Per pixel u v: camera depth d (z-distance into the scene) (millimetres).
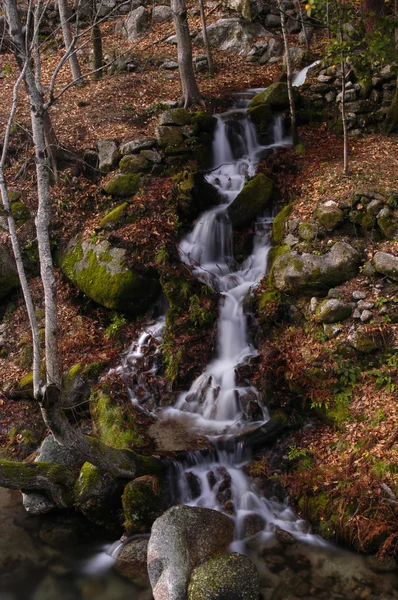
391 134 10500
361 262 7879
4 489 7434
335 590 5398
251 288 8672
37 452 7629
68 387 8281
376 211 8203
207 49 14109
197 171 9969
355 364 7207
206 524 5965
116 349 8812
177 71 14625
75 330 9234
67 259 9836
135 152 10617
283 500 6543
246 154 11086
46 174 5480
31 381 8586
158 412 7816
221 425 7410
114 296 8969
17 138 11500
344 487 6145
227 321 8508
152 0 17219
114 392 8031
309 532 6172
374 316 7336
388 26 9039
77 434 5973
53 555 6207
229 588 5195
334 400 7039
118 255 9203
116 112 12477
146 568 5891
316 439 6922
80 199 10406
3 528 6656
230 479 6676
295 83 12656
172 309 8680
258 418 7414
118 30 16812
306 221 8562
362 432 6586
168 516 5953
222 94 12773
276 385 7480
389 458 6141
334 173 9391
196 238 9523
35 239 10039
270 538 6117
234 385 7805
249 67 14648
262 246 9320
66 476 6738
